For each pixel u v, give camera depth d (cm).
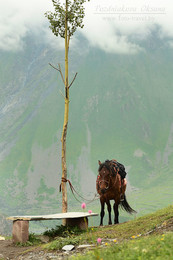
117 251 677
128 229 1098
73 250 909
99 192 1455
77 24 1906
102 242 935
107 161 1450
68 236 1098
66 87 1817
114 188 1423
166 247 591
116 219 1431
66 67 1852
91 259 618
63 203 1656
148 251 583
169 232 835
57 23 1919
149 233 952
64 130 1748
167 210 1295
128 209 1491
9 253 1009
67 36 1908
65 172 1694
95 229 1245
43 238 1184
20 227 1134
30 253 952
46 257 872
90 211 624
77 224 1292
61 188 1684
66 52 1884
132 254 586
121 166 1480
